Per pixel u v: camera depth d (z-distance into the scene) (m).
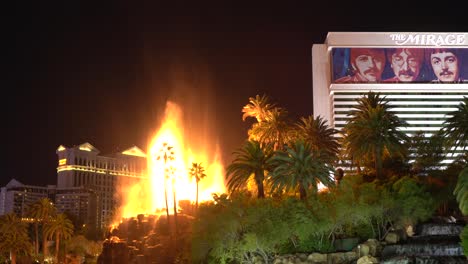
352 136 118.56
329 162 115.06
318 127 130.75
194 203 170.12
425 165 133.62
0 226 174.00
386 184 103.19
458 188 78.94
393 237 88.94
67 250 195.25
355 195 95.56
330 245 90.75
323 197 97.06
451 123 111.38
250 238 86.69
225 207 97.81
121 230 156.75
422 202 92.69
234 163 115.25
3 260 177.12
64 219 188.38
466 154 114.62
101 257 147.25
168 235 148.25
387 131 115.81
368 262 81.88
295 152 102.56
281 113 136.75
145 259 138.88
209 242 94.81
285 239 89.00
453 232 91.38
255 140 125.94
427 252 83.56
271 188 107.25
